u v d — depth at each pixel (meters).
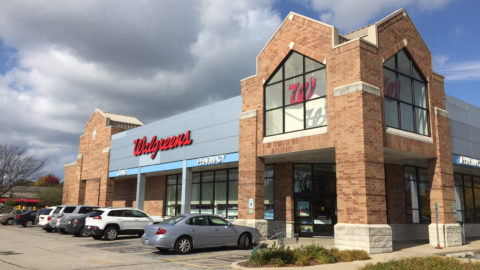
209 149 23.92
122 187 37.22
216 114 23.88
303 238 21.03
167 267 11.71
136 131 31.41
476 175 28.55
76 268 11.37
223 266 12.02
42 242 18.97
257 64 21.45
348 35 21.23
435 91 21.09
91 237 21.80
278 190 22.53
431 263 10.93
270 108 20.55
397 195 22.61
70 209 24.53
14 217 35.16
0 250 15.73
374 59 17.38
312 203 22.05
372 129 16.22
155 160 28.50
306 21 19.22
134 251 15.59
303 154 19.52
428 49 21.14
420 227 23.42
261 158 20.70
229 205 25.44
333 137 16.98
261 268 11.38
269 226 22.48
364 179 15.45
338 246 15.85
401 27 19.55
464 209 27.11
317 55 18.39
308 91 18.77
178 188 30.50
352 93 16.41
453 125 22.25
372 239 15.02
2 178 51.72
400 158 20.66
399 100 18.70
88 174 37.50
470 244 20.50
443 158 20.30
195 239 15.07
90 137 38.41
